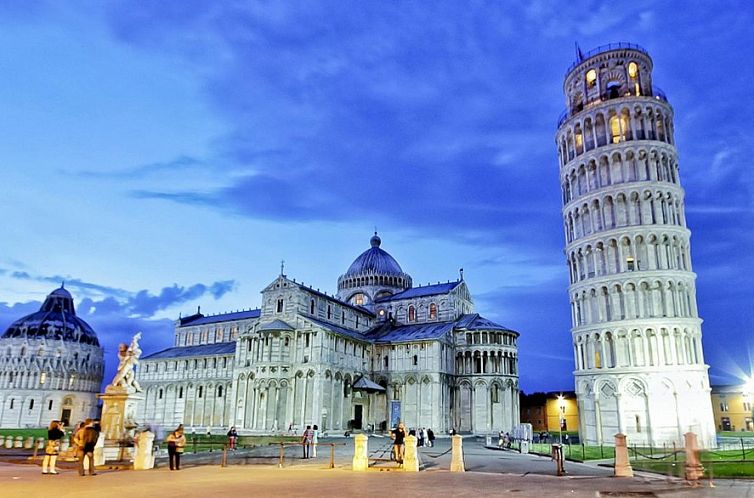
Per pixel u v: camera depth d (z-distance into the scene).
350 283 121.75
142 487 22.33
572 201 75.62
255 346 91.38
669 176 70.69
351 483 24.53
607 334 67.00
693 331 64.00
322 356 85.75
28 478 25.66
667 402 61.88
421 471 32.25
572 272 74.88
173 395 115.50
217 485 23.23
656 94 76.62
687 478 26.64
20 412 158.62
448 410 94.88
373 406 96.81
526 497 20.38
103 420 40.62
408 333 102.06
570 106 81.38
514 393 99.19
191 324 130.75
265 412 86.00
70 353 170.00
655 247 67.06
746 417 128.75
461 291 113.75
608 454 51.22
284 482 24.70
